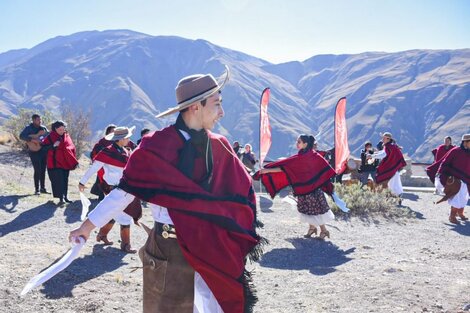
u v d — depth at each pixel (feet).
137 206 12.64
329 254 28.63
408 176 74.79
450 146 56.39
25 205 39.93
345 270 23.72
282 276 22.71
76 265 23.44
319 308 17.46
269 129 31.81
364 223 39.06
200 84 10.44
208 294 10.16
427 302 17.47
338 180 57.82
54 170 40.78
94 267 23.38
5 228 31.76
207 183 10.30
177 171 9.90
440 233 35.81
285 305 18.12
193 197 9.80
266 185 32.14
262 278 22.26
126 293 19.70
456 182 39.99
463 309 16.69
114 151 26.96
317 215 31.86
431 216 43.98
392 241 32.55
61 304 18.19
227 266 9.95
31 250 25.79
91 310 17.72
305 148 31.91
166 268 10.19
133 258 25.48
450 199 40.37
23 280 20.54
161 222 10.28
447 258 26.96
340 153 38.50
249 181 10.85
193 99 10.28
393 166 51.55
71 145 41.63
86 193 49.57
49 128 74.74
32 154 45.57
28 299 18.51
